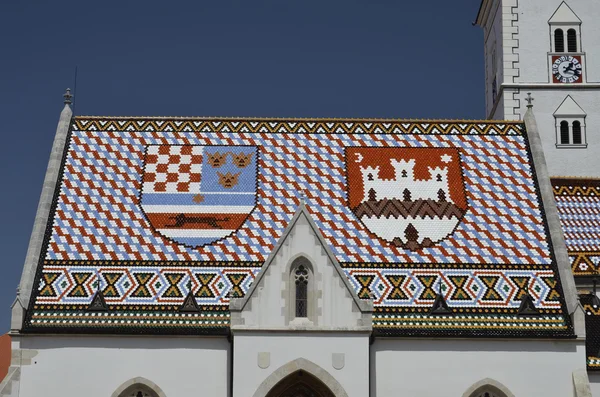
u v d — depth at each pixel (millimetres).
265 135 74812
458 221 70250
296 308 62781
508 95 87062
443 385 63844
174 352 63594
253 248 68062
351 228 69375
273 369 61781
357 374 61906
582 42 87625
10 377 62750
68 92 76062
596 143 86250
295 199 70938
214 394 63156
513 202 71562
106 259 67062
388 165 73250
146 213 69812
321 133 75125
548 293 66562
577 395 63094
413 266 67500
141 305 64812
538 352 64438
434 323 64625
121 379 63250
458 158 74000
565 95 86875
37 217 68625
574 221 78812
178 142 74188
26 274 65438
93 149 73500
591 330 69688
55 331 63344
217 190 71250
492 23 93438
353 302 62562
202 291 65625
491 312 65438
